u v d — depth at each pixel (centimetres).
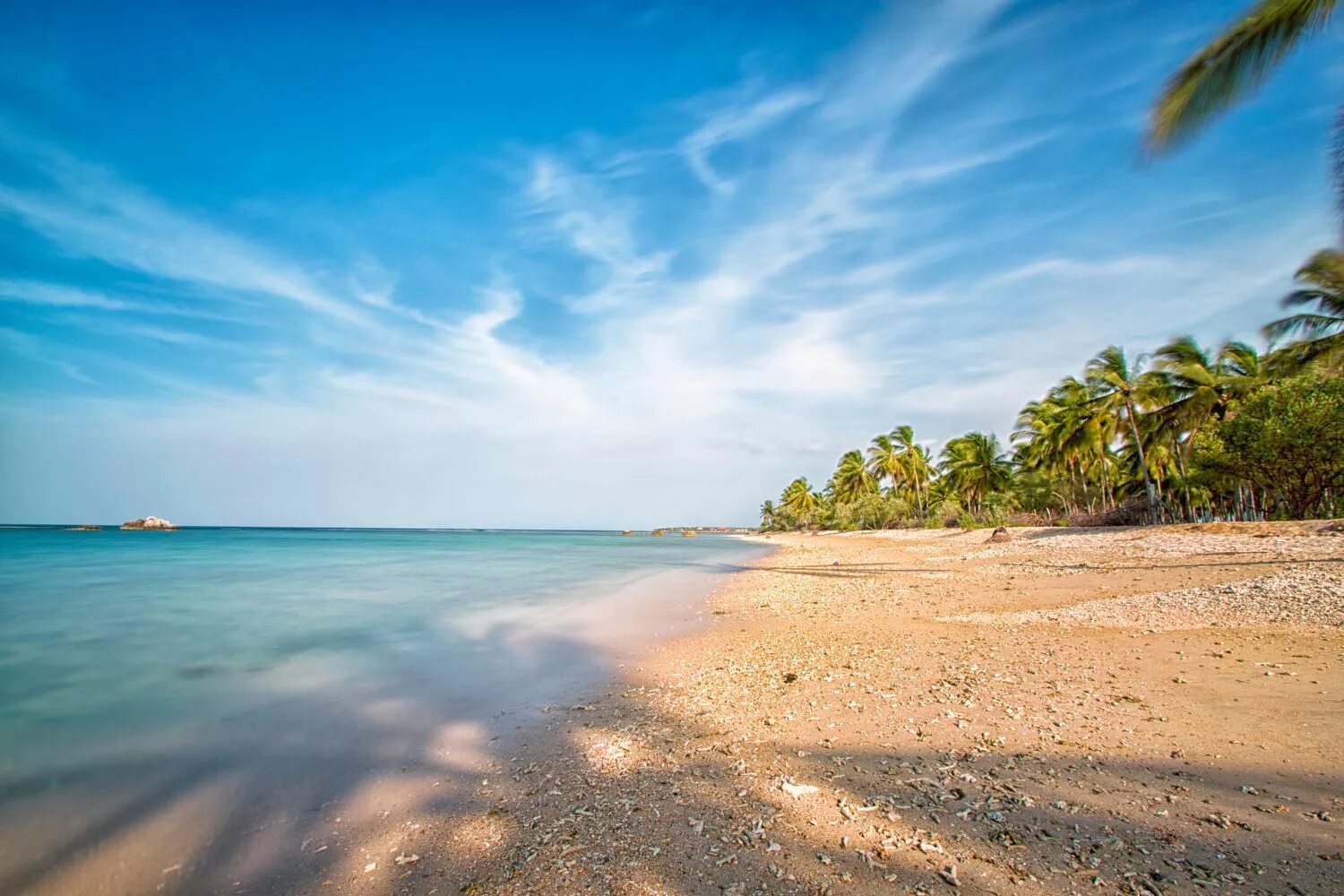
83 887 451
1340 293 2648
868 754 638
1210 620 1132
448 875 458
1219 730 622
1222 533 2523
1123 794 506
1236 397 3441
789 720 767
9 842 514
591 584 2661
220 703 895
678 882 430
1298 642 928
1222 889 374
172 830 535
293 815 561
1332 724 610
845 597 1977
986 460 6325
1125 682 815
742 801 551
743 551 6209
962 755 614
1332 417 2503
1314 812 454
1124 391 3856
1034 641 1116
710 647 1287
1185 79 1131
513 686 991
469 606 1939
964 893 393
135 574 2981
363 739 753
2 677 1039
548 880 444
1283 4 1059
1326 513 3020
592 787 606
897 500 7831
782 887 415
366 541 8662
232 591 2309
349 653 1233
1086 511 5578
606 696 933
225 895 439
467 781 629
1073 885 392
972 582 2130
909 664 1011
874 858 442
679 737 734
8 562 3744
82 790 612
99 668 1105
